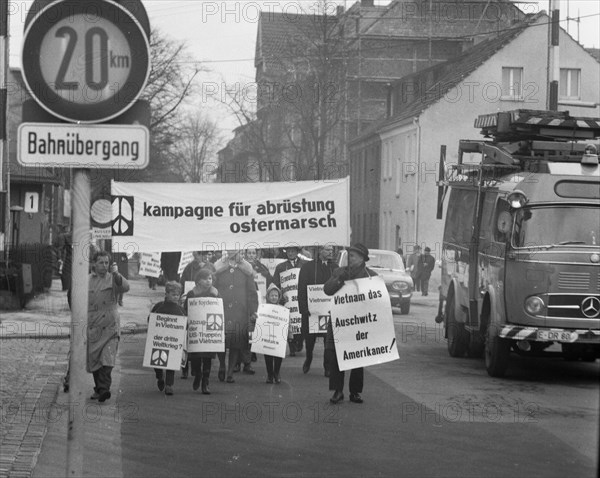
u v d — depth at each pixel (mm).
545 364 19000
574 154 18203
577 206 16609
